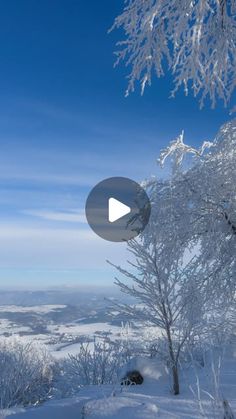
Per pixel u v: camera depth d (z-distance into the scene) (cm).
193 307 578
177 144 667
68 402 434
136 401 393
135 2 462
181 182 595
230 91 482
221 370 582
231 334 635
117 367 810
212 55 478
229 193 577
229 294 580
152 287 604
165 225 597
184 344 613
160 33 471
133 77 486
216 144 586
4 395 917
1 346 1113
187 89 495
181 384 561
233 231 583
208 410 371
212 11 457
